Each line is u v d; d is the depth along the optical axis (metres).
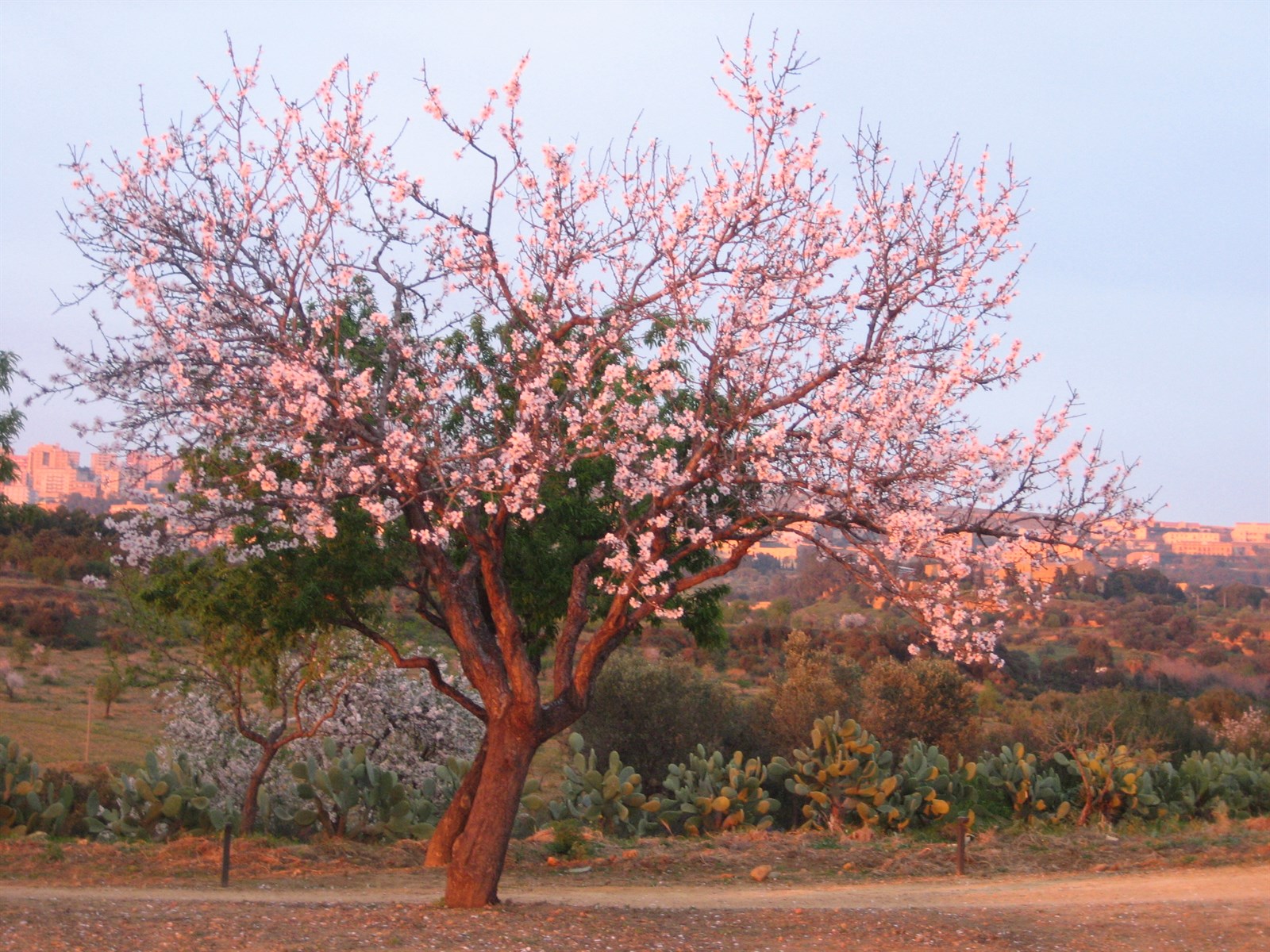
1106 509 8.38
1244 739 33.28
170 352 9.32
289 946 8.03
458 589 9.83
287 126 9.98
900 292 9.09
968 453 8.53
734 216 9.35
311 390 8.84
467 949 8.05
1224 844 14.70
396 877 12.75
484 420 10.20
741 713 32.78
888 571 8.20
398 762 20.19
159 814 16.44
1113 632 58.75
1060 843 15.23
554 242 9.71
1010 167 9.09
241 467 10.25
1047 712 36.28
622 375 8.66
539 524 12.46
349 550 12.11
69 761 30.70
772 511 8.88
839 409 8.65
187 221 9.78
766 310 9.04
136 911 9.45
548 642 13.76
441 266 10.38
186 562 13.20
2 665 46.34
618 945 8.35
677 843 15.55
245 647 15.68
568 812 18.09
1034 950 8.46
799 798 22.42
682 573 12.58
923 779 19.66
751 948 8.45
